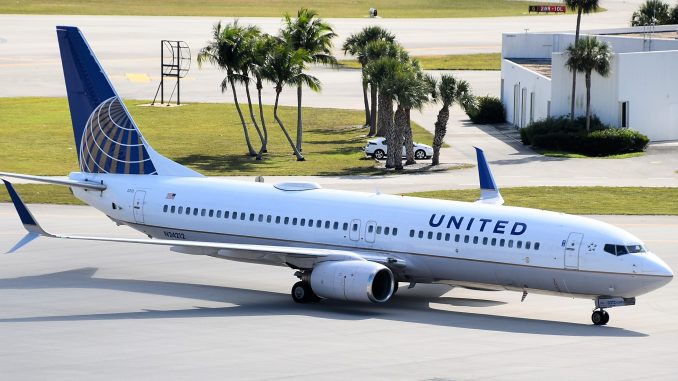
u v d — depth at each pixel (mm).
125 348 88375
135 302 110188
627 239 98812
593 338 93312
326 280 104750
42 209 166875
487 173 125125
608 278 97500
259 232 115688
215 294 114938
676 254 134500
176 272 126875
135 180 125625
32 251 138000
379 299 104812
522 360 84312
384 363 83125
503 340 91938
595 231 99312
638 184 190125
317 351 87188
